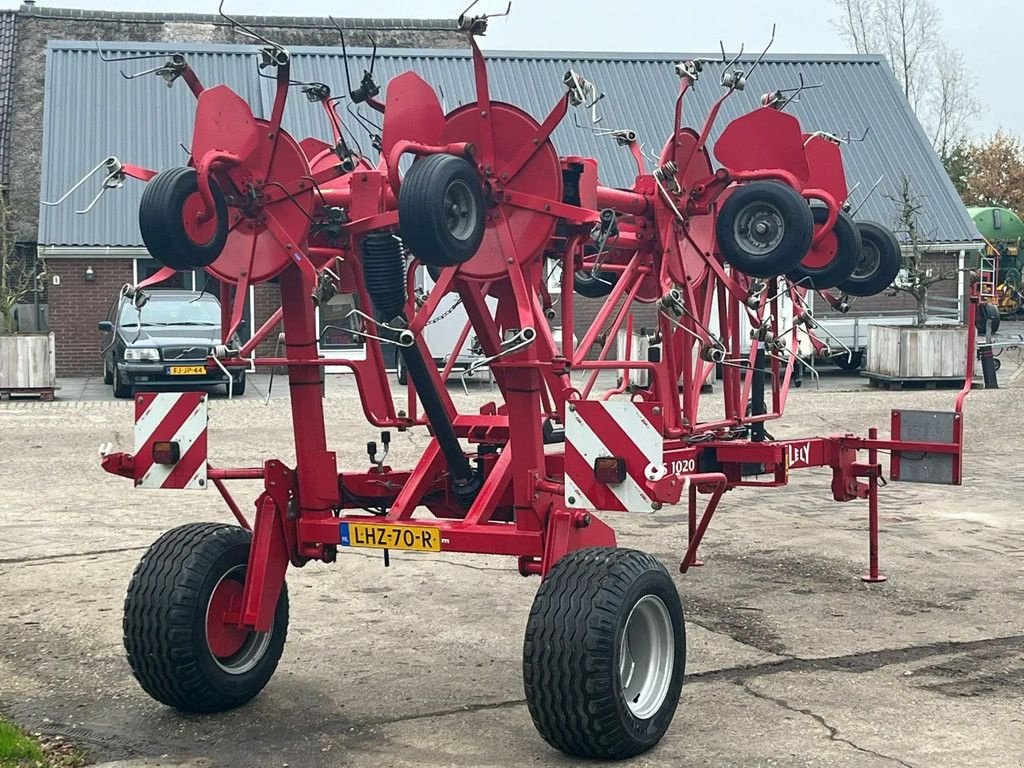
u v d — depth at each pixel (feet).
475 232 17.17
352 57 88.17
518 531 18.01
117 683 20.40
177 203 17.15
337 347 70.44
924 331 69.31
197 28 108.99
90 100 85.56
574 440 16.98
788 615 24.53
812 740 17.61
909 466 26.76
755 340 25.02
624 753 16.75
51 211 79.97
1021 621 24.12
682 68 22.26
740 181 22.65
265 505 19.21
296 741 17.78
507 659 21.67
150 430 19.19
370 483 20.80
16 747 17.16
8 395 65.92
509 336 17.94
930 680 20.43
